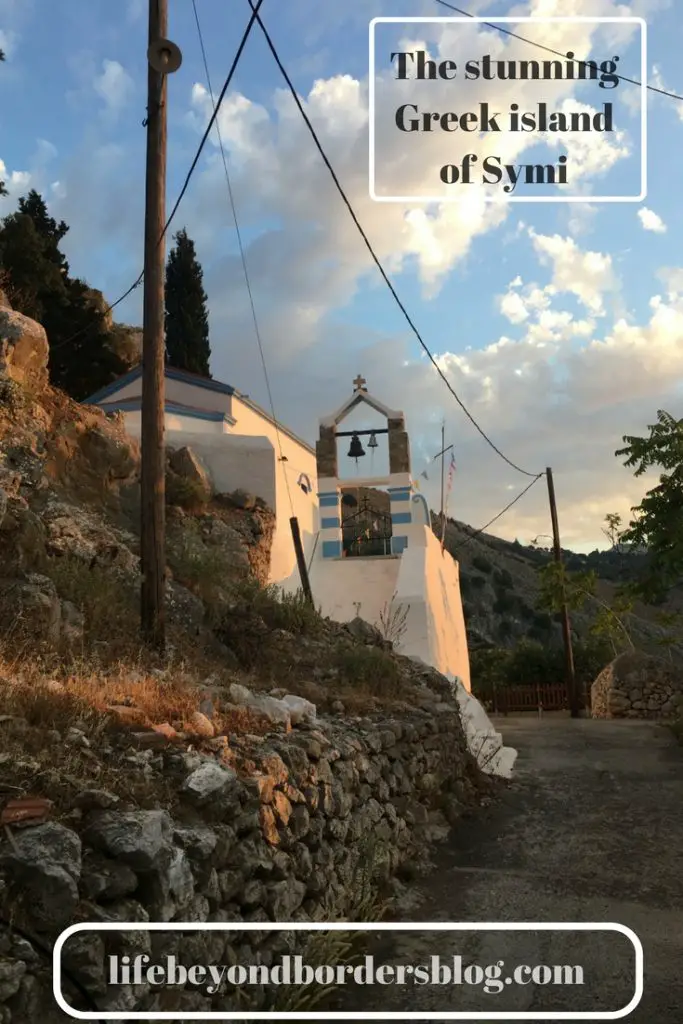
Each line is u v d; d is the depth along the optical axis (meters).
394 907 6.14
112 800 3.66
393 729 7.83
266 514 14.87
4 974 2.73
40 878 3.04
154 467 8.13
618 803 9.66
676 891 6.62
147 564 7.96
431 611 15.35
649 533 14.77
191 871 3.74
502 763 11.66
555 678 32.75
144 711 5.08
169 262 35.59
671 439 14.45
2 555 7.52
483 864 7.39
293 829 5.02
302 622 10.63
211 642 9.12
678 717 16.56
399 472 17.52
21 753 3.82
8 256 26.09
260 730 5.79
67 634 6.96
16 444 9.67
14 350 10.92
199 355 34.72
